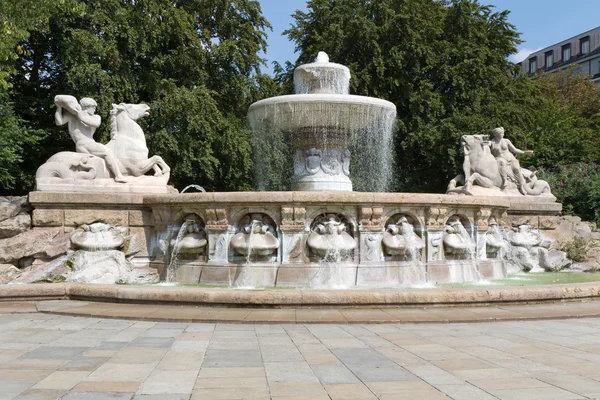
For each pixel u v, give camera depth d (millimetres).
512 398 3850
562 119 33156
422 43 28359
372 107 12227
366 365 4777
